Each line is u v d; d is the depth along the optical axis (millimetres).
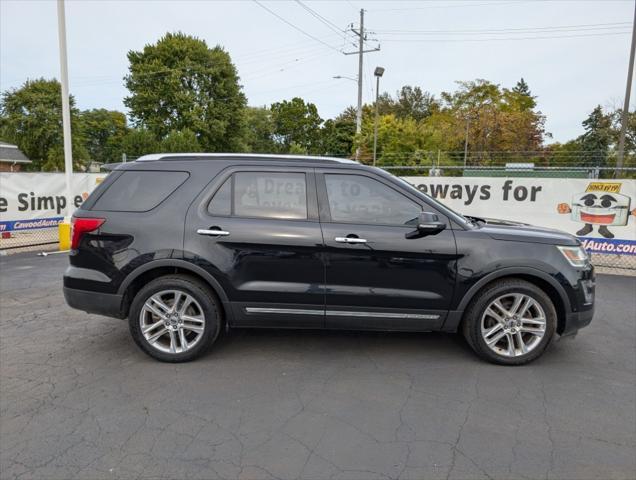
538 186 8750
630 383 3641
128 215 3914
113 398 3328
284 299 3861
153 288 3867
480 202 9219
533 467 2564
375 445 2766
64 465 2557
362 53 36750
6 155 39500
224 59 45469
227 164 4008
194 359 4008
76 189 11281
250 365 3920
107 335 4648
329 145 61719
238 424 2990
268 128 68438
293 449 2721
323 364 3951
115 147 62188
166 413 3121
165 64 44062
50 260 8750
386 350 4277
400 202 3916
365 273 3826
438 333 4746
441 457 2650
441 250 3799
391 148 32062
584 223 8492
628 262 8625
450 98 44344
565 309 3877
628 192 8094
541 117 43875
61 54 10344
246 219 3871
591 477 2484
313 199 3912
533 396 3402
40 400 3289
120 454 2660
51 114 44156
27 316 5254
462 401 3318
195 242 3836
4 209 9750
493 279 3881
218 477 2461
